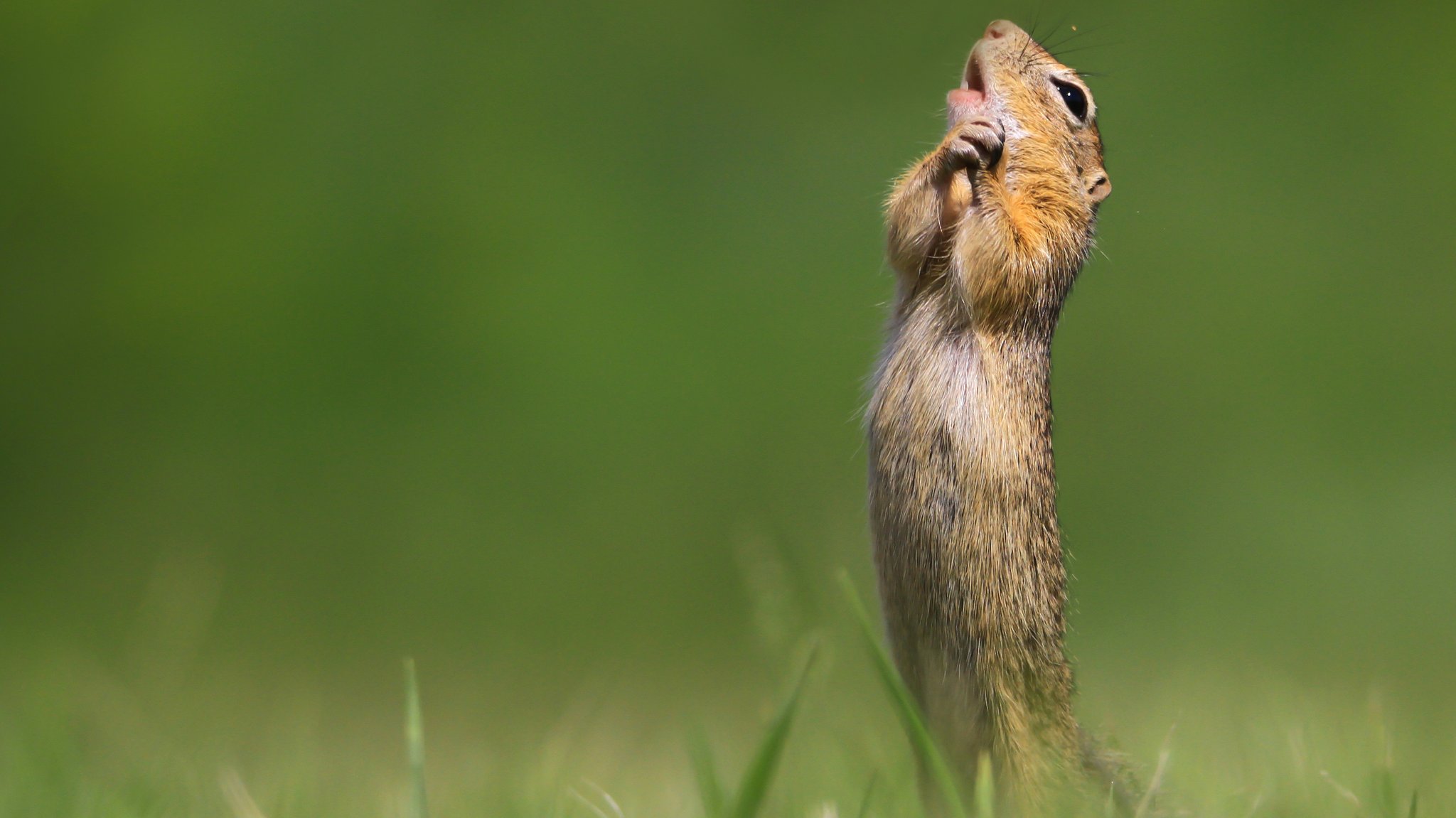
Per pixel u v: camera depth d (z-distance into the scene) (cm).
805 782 667
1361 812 548
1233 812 569
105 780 646
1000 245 603
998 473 588
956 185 620
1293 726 705
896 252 633
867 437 622
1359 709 925
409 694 433
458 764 890
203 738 770
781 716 445
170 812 599
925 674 582
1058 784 563
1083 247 675
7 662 1288
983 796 459
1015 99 671
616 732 1012
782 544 850
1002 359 606
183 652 945
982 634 575
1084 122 694
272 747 828
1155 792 541
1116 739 619
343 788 732
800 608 734
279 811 613
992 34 698
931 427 595
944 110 724
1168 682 983
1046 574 593
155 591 1029
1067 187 669
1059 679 588
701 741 552
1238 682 1020
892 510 602
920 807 564
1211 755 726
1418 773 657
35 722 714
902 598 595
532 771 694
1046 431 617
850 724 680
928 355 607
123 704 801
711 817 527
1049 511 605
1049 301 627
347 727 1227
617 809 577
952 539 582
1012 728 566
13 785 643
